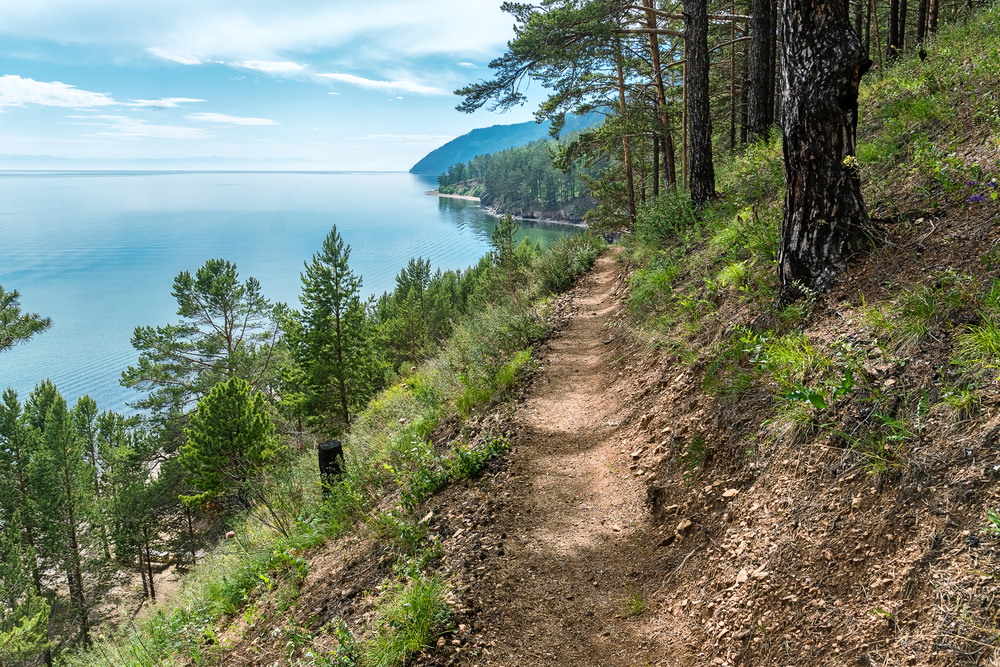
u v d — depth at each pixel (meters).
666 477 4.80
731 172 12.87
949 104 6.16
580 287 14.98
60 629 29.30
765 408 4.33
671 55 25.58
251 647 4.74
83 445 34.78
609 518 4.82
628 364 7.53
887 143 6.30
